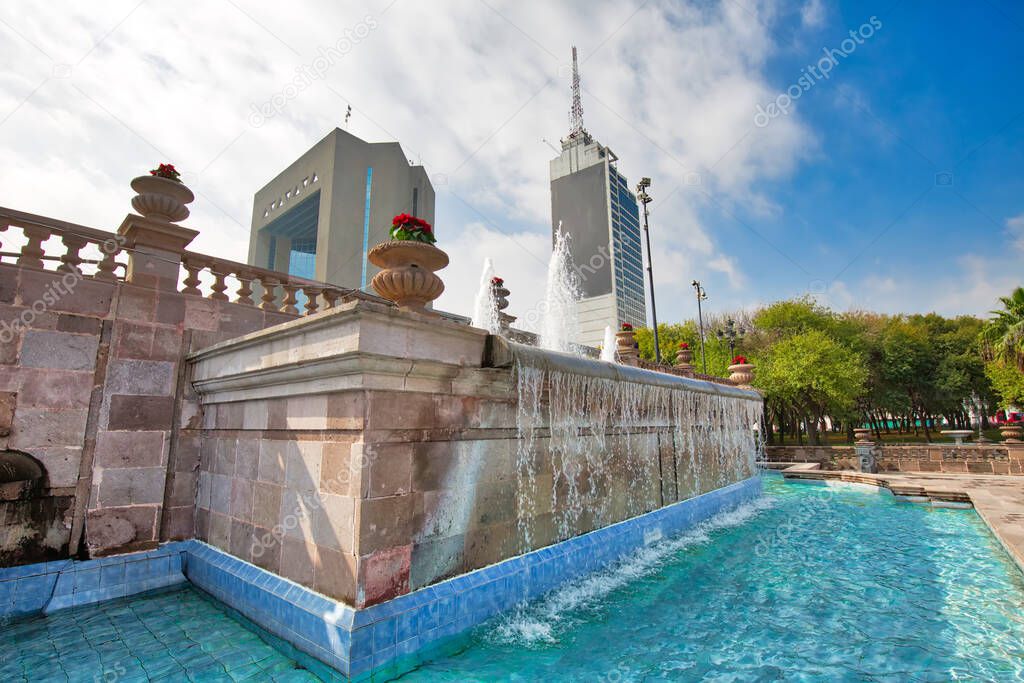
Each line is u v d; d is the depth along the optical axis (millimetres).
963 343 35344
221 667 3738
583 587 5707
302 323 4230
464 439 4762
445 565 4387
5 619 4617
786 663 3807
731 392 11805
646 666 3783
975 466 16516
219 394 5832
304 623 3846
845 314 36062
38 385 5172
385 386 3971
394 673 3627
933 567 6512
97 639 4242
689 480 9586
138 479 5656
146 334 5938
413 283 4672
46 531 5066
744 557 7082
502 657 3959
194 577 5504
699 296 26234
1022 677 3496
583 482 6488
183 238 6363
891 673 3602
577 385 5891
